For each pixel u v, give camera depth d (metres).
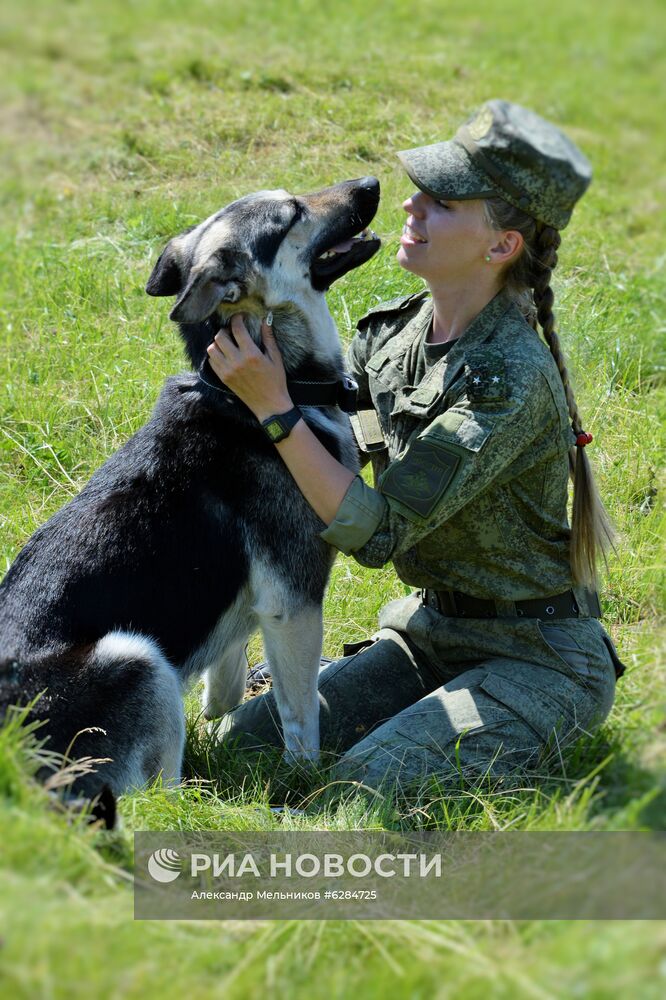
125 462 4.73
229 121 10.73
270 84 12.01
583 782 3.83
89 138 11.92
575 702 4.37
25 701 4.12
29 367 7.32
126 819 3.97
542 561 4.43
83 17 18.03
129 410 6.86
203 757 4.89
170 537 4.57
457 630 4.64
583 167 4.05
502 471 4.21
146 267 8.31
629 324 8.28
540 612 4.47
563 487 4.40
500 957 3.00
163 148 10.49
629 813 3.43
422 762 4.30
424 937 3.20
